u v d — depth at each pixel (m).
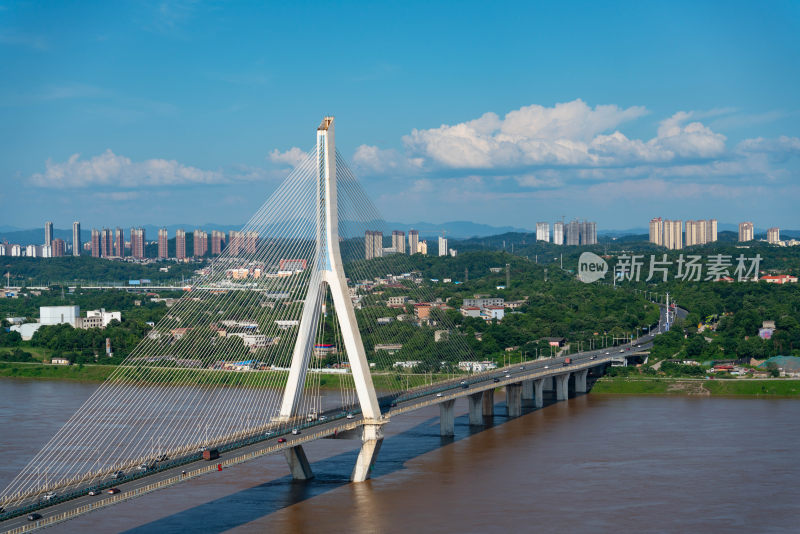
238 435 134.62
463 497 131.12
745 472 145.88
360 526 116.88
